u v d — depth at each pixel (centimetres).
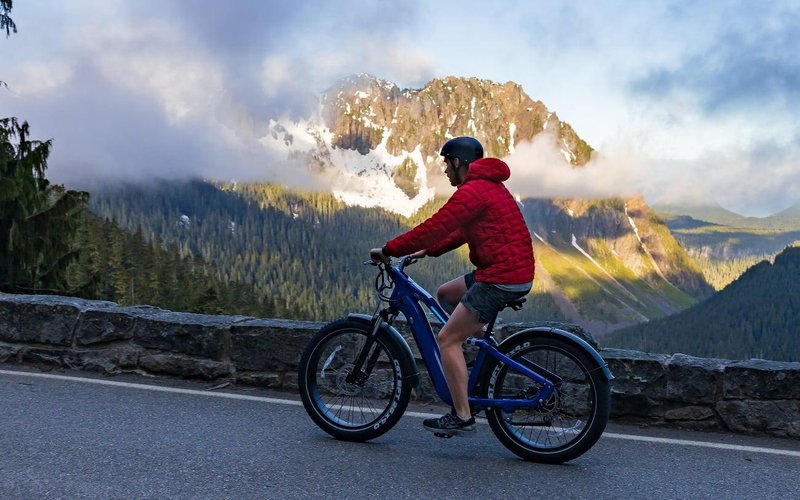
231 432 518
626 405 581
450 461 473
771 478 458
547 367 482
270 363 647
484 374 489
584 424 469
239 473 432
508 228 471
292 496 400
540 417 481
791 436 548
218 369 657
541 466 470
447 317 492
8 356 699
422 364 629
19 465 430
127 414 552
